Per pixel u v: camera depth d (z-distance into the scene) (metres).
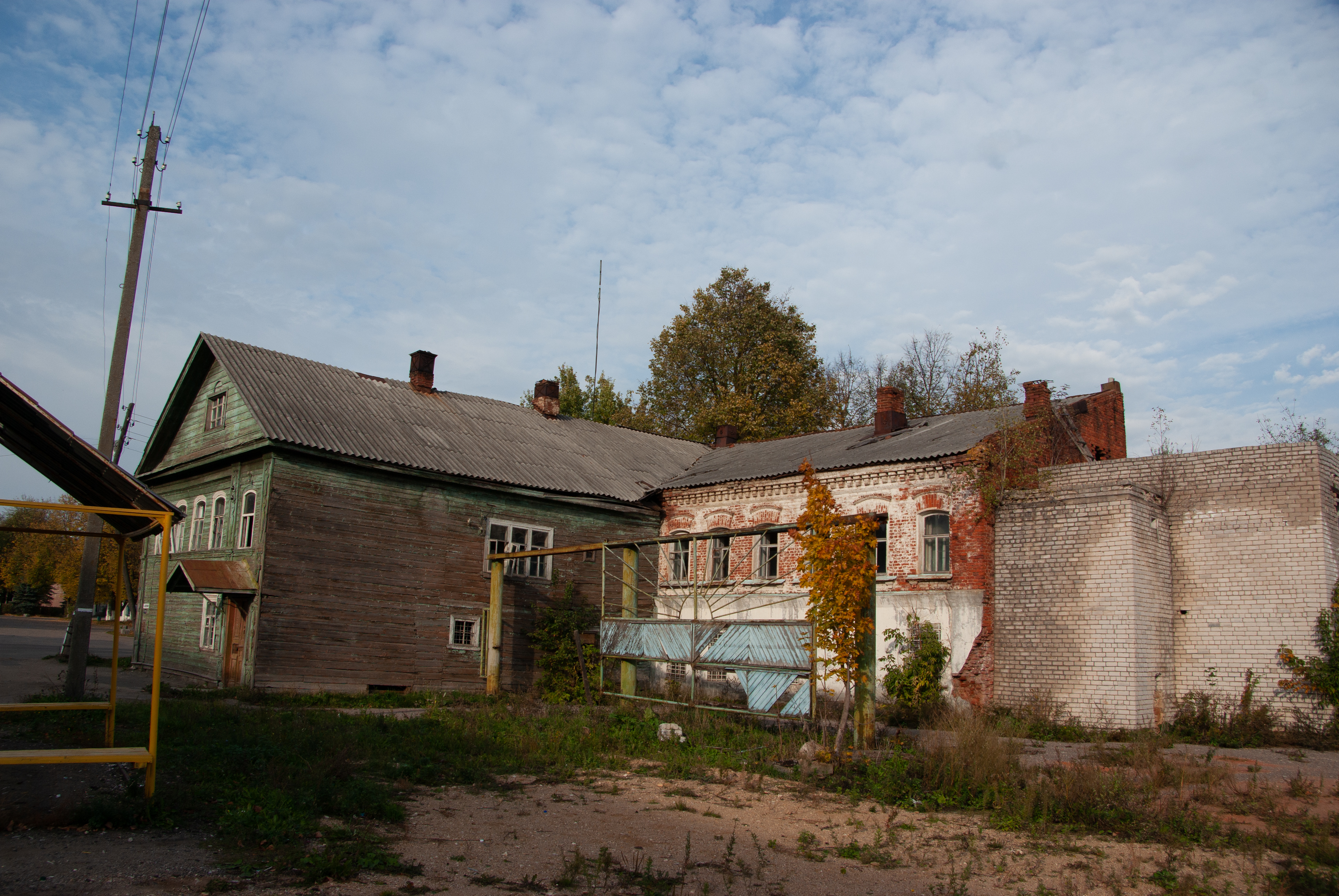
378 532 21.34
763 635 15.48
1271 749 14.98
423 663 21.69
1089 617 17.70
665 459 30.94
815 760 12.54
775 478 24.56
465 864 6.96
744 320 42.84
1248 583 17.34
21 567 66.25
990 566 19.61
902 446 23.08
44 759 7.10
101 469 7.92
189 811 7.79
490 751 12.43
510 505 24.11
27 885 5.66
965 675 19.08
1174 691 17.91
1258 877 7.02
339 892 6.02
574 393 51.53
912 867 7.42
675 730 14.36
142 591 26.16
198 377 24.27
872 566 13.26
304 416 21.44
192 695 17.95
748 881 6.85
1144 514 17.78
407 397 26.30
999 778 10.43
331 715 14.98
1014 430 20.27
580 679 22.11
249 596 19.53
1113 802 9.27
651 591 26.88
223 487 22.19
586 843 7.83
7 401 7.60
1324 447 17.14
